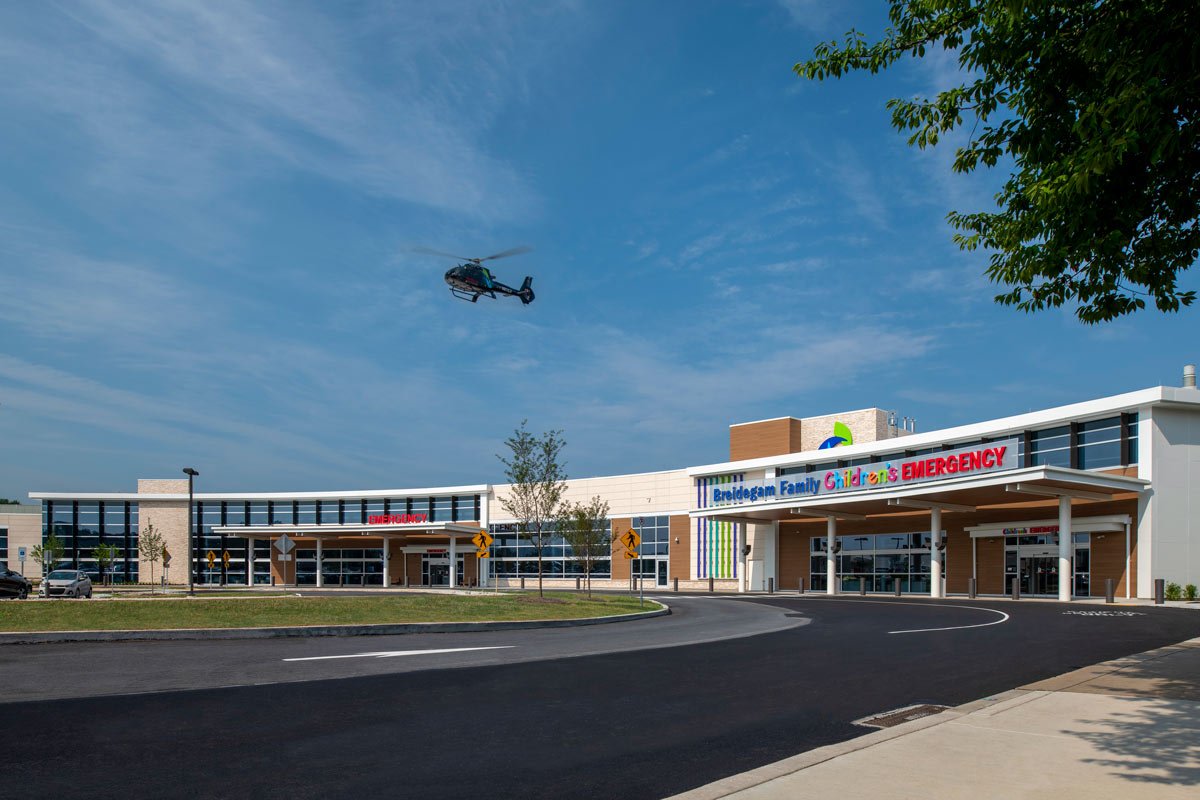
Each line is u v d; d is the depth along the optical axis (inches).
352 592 1857.8
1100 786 245.9
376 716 365.7
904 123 399.5
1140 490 1378.0
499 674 495.2
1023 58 337.7
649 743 318.0
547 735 331.0
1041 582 1582.2
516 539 2760.8
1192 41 280.2
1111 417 1465.3
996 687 443.5
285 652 601.9
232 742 316.2
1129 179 324.5
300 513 3009.4
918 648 631.2
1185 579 1378.0
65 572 1585.9
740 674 499.2
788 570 2164.1
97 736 324.2
